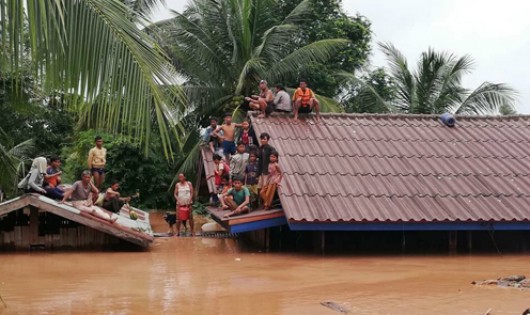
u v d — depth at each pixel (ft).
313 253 42.39
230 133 52.85
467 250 43.57
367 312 24.44
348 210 40.55
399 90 92.99
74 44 18.25
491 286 29.84
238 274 33.60
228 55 83.82
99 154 51.24
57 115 81.51
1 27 17.57
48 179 45.88
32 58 17.88
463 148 50.60
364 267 36.19
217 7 82.79
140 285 30.35
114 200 48.65
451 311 24.58
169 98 19.16
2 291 28.96
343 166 46.11
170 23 77.92
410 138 51.62
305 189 42.63
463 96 90.89
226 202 44.04
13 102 44.57
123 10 19.36
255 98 54.49
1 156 49.39
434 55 89.35
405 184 44.50
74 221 43.96
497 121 56.13
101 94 18.39
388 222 39.81
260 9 81.56
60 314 24.30
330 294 28.02
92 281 31.50
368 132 51.96
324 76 89.35
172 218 55.26
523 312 23.56
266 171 43.88
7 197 58.85
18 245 43.68
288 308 25.17
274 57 82.38
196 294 28.07
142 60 18.75
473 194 43.70
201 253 42.57
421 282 31.12
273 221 41.83
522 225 41.06
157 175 80.28
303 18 92.58
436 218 40.27
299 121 52.42
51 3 17.87
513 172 47.11
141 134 18.58
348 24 97.60
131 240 42.96
